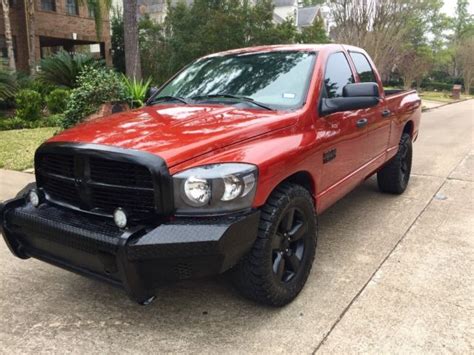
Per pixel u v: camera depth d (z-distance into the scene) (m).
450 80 53.12
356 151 4.35
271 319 3.16
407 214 5.39
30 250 3.24
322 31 19.39
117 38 24.73
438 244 4.48
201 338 2.96
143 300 2.77
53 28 20.95
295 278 3.35
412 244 4.48
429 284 3.66
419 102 6.55
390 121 5.28
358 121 4.27
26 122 11.98
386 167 5.93
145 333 3.03
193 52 18.48
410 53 31.92
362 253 4.26
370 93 3.70
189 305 3.35
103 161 2.83
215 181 2.68
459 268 3.95
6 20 15.73
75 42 23.17
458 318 3.17
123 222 2.68
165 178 2.65
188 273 2.69
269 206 3.02
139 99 9.73
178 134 2.97
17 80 14.18
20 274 3.89
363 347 2.86
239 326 3.09
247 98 3.80
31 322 3.17
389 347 2.86
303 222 3.37
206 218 2.71
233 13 18.39
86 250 2.79
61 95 13.03
